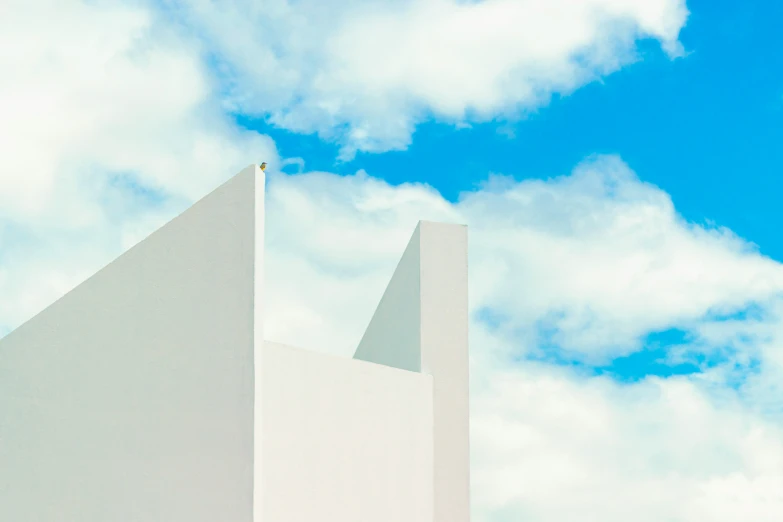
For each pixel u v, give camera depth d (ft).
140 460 36.63
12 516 37.22
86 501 36.76
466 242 52.85
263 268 38.29
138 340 37.52
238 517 35.47
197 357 36.94
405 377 48.26
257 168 38.22
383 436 46.09
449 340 51.29
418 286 51.88
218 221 37.83
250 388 36.32
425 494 48.19
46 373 38.01
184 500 36.01
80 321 38.17
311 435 41.91
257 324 37.11
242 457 35.88
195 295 37.42
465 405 50.67
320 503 41.78
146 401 37.01
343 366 44.39
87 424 37.32
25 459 37.52
